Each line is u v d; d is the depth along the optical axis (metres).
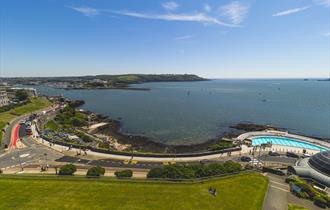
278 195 56.56
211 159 89.75
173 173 65.00
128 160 86.88
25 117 164.00
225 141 123.69
